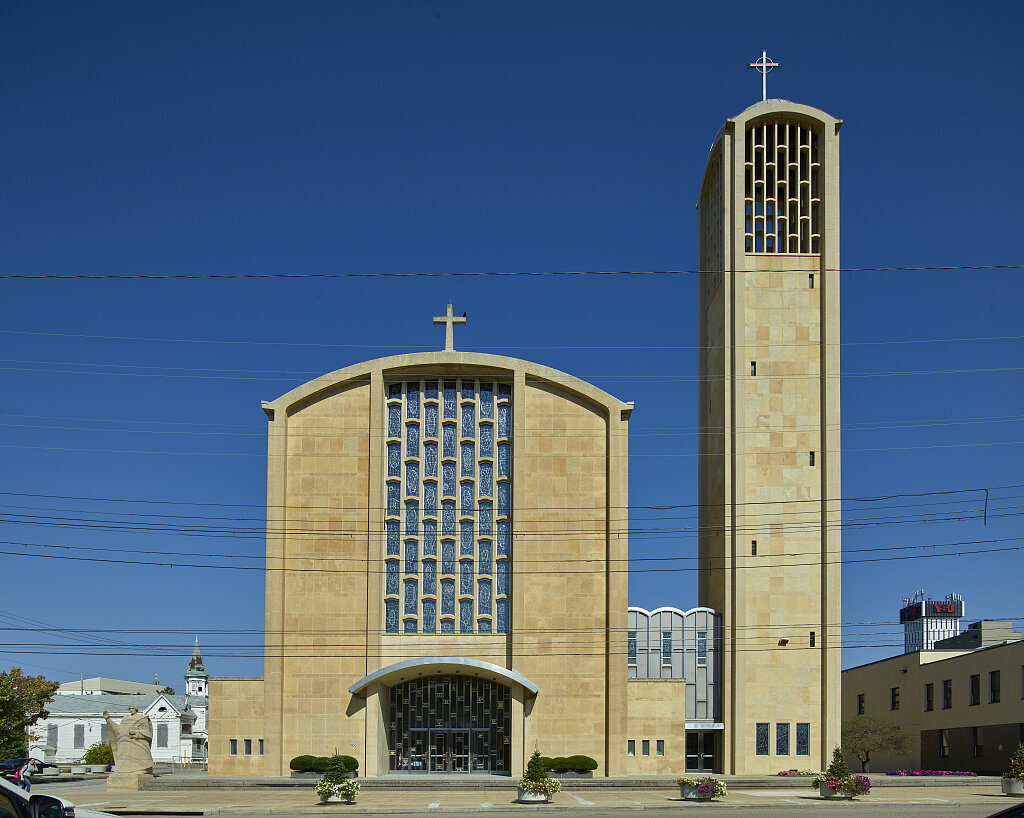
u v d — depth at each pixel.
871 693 106.50
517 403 74.06
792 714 73.88
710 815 47.00
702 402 87.12
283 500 72.88
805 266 79.12
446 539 73.38
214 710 70.75
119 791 63.19
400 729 71.88
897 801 52.81
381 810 48.91
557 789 53.47
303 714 70.31
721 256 81.62
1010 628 99.00
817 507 76.25
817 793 59.22
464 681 72.12
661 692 71.00
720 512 78.25
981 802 52.03
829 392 77.19
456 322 75.62
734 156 80.19
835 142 80.31
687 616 77.19
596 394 73.94
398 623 72.25
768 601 75.25
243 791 63.25
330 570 72.19
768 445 77.06
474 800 55.38
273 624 71.12
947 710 89.44
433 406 75.19
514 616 71.44
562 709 70.38
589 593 71.88
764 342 78.31
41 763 85.62
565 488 73.31
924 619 121.69
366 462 73.56
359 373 74.19
